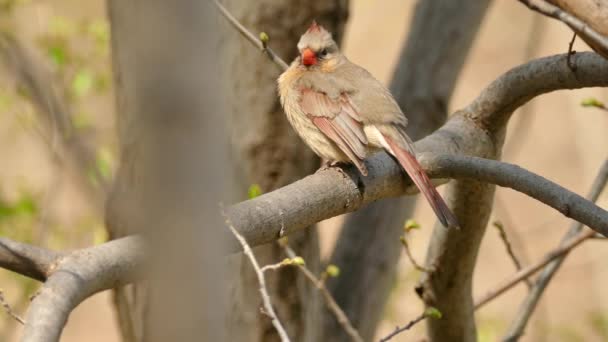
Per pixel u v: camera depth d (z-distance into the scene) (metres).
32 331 5.29
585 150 22.31
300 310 11.30
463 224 9.30
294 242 11.23
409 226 9.34
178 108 3.68
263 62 10.98
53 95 13.10
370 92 9.66
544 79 8.40
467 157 8.02
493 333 15.48
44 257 5.88
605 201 20.39
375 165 8.41
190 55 3.68
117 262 5.92
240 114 11.04
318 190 7.70
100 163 13.59
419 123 13.07
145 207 3.74
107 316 24.14
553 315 24.02
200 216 3.75
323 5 11.24
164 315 3.77
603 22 6.52
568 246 10.17
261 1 11.07
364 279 12.79
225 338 3.95
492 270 24.44
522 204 27.70
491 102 8.97
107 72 14.91
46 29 15.00
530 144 29.11
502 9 30.00
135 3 3.69
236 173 11.04
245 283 10.95
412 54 13.38
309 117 9.80
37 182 19.66
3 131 18.33
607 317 18.23
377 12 29.52
